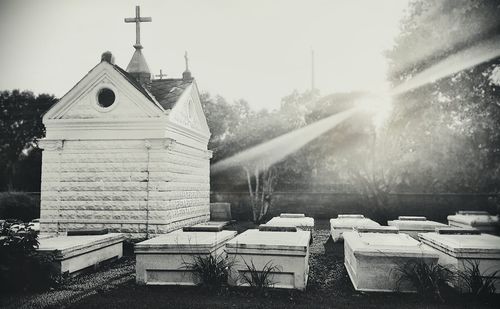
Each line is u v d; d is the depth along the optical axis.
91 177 15.48
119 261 12.50
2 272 8.92
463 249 8.67
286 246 8.80
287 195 27.36
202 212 19.62
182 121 17.17
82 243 10.55
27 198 25.11
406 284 8.59
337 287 9.31
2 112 34.66
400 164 24.22
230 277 8.99
